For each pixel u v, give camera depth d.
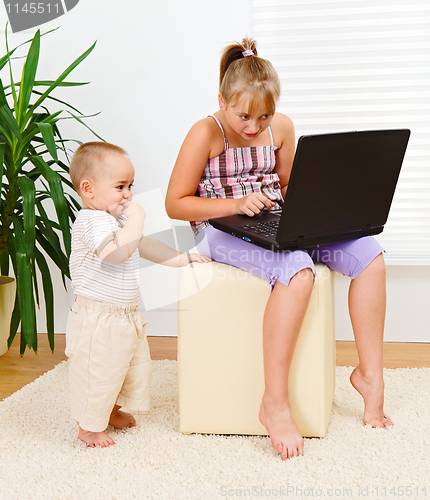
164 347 2.25
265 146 1.70
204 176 1.69
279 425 1.39
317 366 1.44
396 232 2.22
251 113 1.52
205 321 1.48
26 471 1.33
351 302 1.56
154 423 1.59
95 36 2.21
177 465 1.35
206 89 2.20
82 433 1.47
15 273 2.04
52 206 2.34
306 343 1.44
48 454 1.41
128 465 1.36
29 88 1.88
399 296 2.27
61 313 2.41
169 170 2.26
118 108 2.25
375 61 2.11
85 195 1.49
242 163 1.68
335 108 2.15
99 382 1.43
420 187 2.17
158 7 2.16
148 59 2.20
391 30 2.10
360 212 1.46
